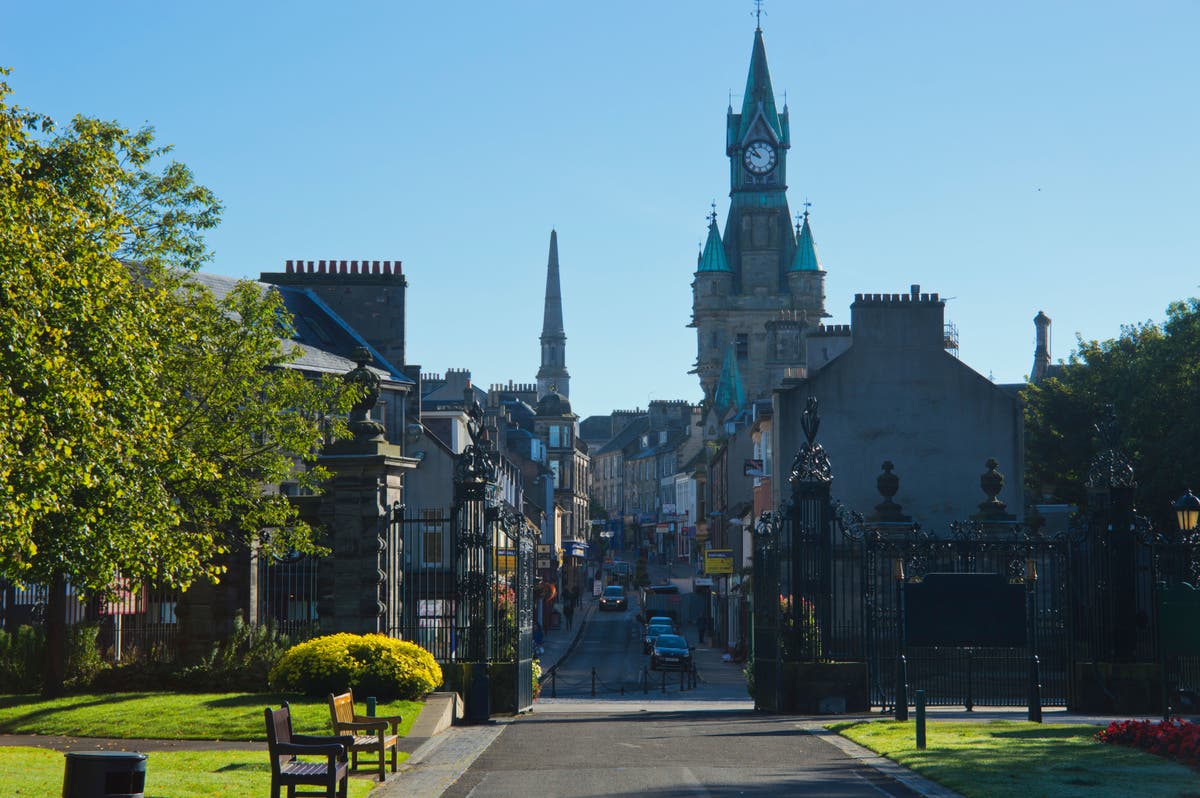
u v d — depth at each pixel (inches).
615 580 5693.9
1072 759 791.7
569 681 2151.8
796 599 1205.7
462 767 807.7
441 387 4739.2
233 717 970.1
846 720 1091.9
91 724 970.7
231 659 1136.8
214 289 2050.9
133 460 973.8
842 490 2091.5
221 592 1185.4
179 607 1192.8
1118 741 861.2
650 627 2938.0
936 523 2086.6
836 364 2116.1
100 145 1081.4
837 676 1187.9
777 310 7106.3
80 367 913.5
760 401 2974.9
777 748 899.4
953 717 1125.1
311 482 1203.2
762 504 2551.7
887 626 1438.2
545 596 2829.7
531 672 1222.9
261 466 1222.9
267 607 1214.9
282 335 1334.9
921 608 1121.4
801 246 7121.1
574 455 6510.8
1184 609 1028.5
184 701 1037.8
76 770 557.0
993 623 1114.7
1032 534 1419.8
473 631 1136.8
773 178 7263.8
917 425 2103.8
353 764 789.2
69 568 946.1
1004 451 2101.4
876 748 866.8
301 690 1056.2
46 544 917.2
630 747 911.7
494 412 4645.7
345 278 2325.3
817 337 2551.7
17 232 838.5
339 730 758.5
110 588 1105.4
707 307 7135.8
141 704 1028.5
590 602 5049.2
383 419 2175.2
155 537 986.7
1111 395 2404.0
